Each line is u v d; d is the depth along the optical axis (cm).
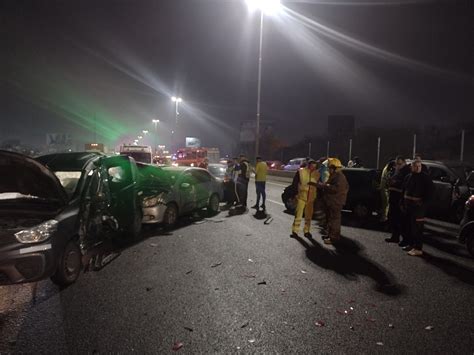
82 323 418
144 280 559
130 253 712
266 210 1291
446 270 619
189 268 619
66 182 637
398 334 400
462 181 1059
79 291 514
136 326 412
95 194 624
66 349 363
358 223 1039
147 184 976
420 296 506
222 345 375
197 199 1105
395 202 803
